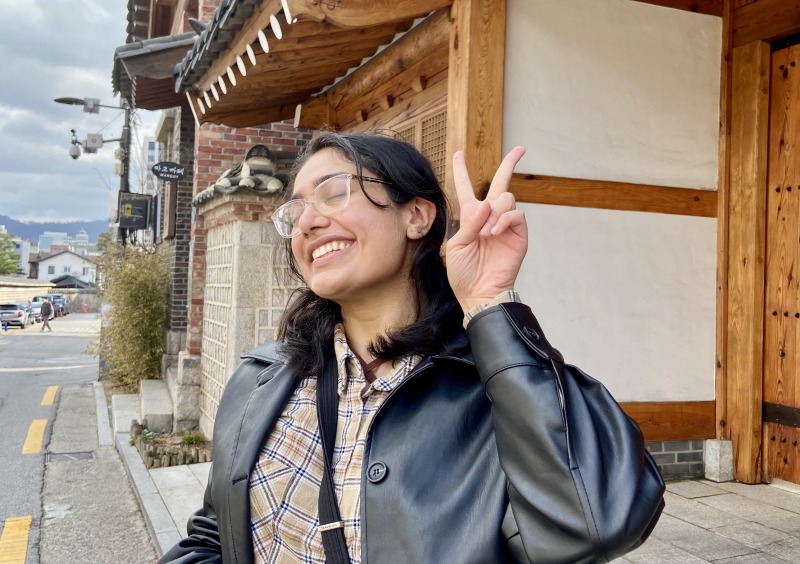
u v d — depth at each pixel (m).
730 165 4.34
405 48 5.00
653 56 4.16
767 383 4.25
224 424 1.41
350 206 1.24
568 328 3.97
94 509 5.73
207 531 1.49
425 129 5.05
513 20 3.80
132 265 11.54
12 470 6.97
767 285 4.26
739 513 3.70
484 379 1.08
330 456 1.21
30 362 18.12
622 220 4.09
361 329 1.34
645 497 0.97
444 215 1.35
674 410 4.24
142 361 11.18
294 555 1.20
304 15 3.47
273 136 9.07
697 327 4.31
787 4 4.04
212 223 7.62
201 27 5.70
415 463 1.10
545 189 3.88
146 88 9.34
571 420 1.00
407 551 1.03
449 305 1.26
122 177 16.94
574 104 3.94
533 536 0.98
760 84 4.21
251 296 6.50
